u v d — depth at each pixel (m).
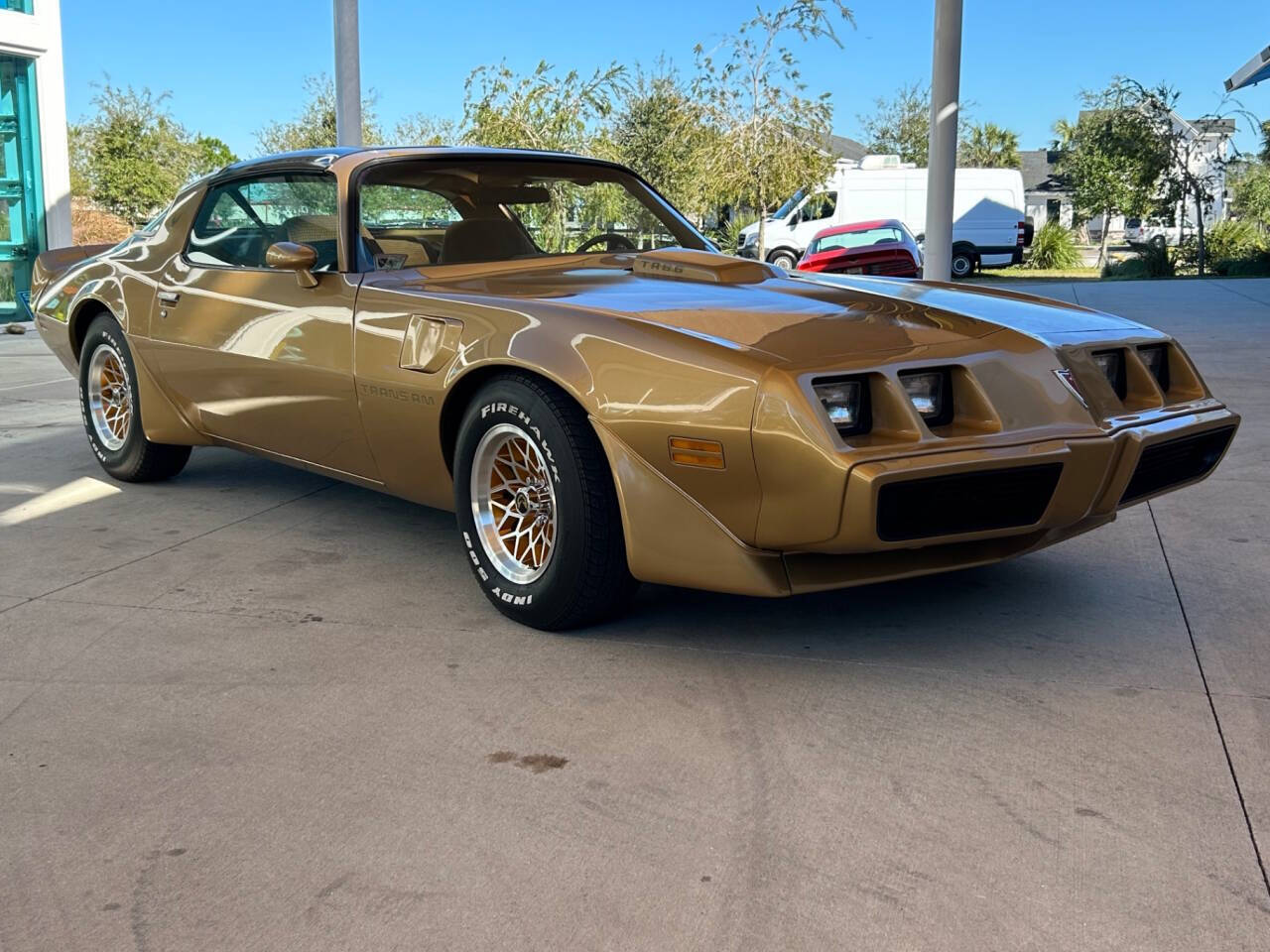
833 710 2.32
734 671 2.52
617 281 3.08
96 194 25.61
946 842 1.82
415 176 3.42
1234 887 1.69
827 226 22.42
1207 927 1.60
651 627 2.79
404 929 1.61
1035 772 2.05
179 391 3.87
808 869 1.75
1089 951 1.55
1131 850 1.79
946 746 2.15
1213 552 3.36
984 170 23.78
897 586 3.08
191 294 3.74
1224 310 11.22
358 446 3.21
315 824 1.90
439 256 3.37
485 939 1.59
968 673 2.49
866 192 23.20
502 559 2.82
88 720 2.30
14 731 2.25
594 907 1.66
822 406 2.23
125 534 3.68
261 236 3.58
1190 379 2.88
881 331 2.52
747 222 22.95
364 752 2.16
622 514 2.48
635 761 2.11
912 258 16.69
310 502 4.09
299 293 3.33
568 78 12.83
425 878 1.74
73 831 1.88
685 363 2.36
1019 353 2.49
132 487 4.33
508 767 2.10
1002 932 1.59
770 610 2.90
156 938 1.60
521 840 1.84
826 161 16.28
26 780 2.05
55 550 3.49
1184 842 1.81
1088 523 2.70
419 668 2.55
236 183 3.75
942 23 8.77
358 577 3.22
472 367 2.71
